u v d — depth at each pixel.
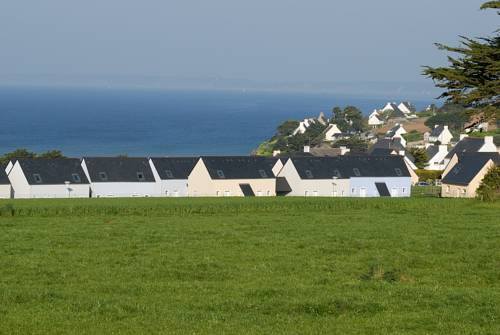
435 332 28.08
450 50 68.56
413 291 34.81
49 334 27.53
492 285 38.06
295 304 32.03
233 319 29.95
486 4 65.19
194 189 135.25
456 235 53.91
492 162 128.62
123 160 142.62
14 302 32.72
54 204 79.75
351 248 48.47
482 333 27.80
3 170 133.25
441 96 69.06
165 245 49.56
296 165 139.62
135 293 35.22
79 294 34.44
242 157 137.75
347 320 29.92
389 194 141.88
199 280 38.84
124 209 74.94
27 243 50.31
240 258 44.94
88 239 52.31
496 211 72.31
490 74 67.56
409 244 50.06
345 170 141.50
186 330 28.11
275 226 60.12
